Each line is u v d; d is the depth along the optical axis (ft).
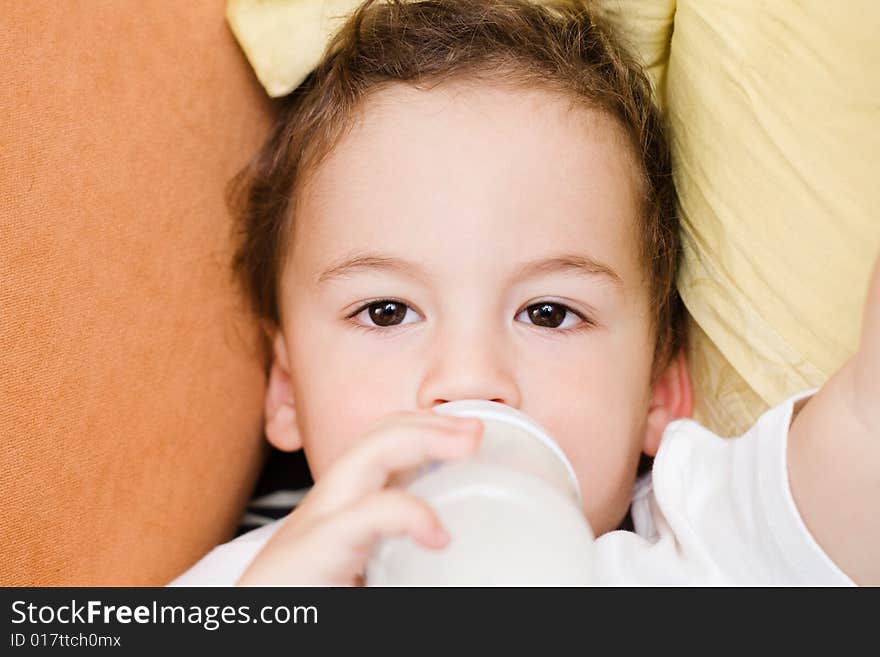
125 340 2.38
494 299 2.51
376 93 2.73
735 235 2.55
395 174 2.60
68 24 2.29
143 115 2.52
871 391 1.97
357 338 2.64
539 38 2.89
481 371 2.41
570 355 2.57
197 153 2.77
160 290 2.55
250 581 1.80
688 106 2.69
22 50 2.14
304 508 1.90
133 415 2.39
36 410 2.07
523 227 2.53
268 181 3.10
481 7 2.96
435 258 2.51
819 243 2.37
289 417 3.20
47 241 2.14
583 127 2.70
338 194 2.68
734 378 2.71
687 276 2.82
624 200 2.73
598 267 2.62
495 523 1.69
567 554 1.67
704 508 2.41
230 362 2.92
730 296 2.60
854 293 2.33
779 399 2.52
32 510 2.04
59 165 2.20
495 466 1.81
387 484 1.90
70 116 2.25
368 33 2.94
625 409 2.68
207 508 2.77
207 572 2.59
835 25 2.25
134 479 2.39
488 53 2.83
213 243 2.85
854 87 2.24
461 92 2.68
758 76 2.43
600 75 2.83
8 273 2.03
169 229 2.61
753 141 2.46
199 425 2.70
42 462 2.08
